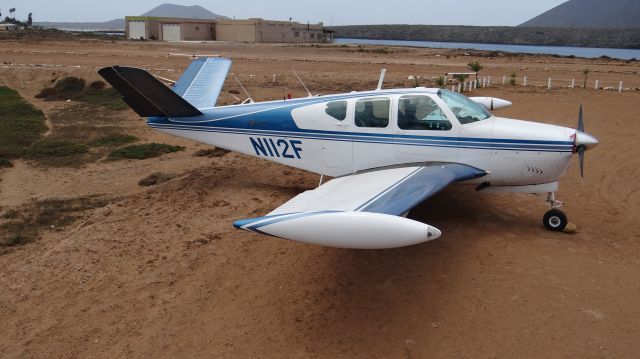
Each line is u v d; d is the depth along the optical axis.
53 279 5.57
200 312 4.97
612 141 12.11
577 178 9.30
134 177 9.55
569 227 6.74
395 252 6.20
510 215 7.45
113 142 12.38
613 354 4.23
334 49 52.56
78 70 22.39
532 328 4.60
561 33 149.12
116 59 31.98
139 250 6.28
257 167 10.06
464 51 54.59
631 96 19.06
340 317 4.84
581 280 5.45
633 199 8.16
